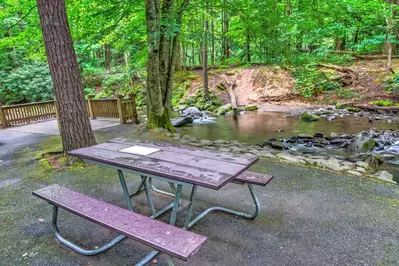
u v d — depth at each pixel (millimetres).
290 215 2393
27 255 1944
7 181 3490
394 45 12930
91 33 6992
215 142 6090
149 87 6586
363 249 1893
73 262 1856
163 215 2498
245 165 1983
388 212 2402
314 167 3758
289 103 12102
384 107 9289
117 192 3020
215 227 2240
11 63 13609
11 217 2508
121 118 7871
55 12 3564
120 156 2275
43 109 9211
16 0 6531
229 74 14688
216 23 12977
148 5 5730
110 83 16484
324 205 2568
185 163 2047
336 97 11242
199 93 13219
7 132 7117
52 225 2100
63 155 4172
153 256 1843
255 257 1839
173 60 6965
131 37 7840
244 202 2688
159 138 5992
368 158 4426
